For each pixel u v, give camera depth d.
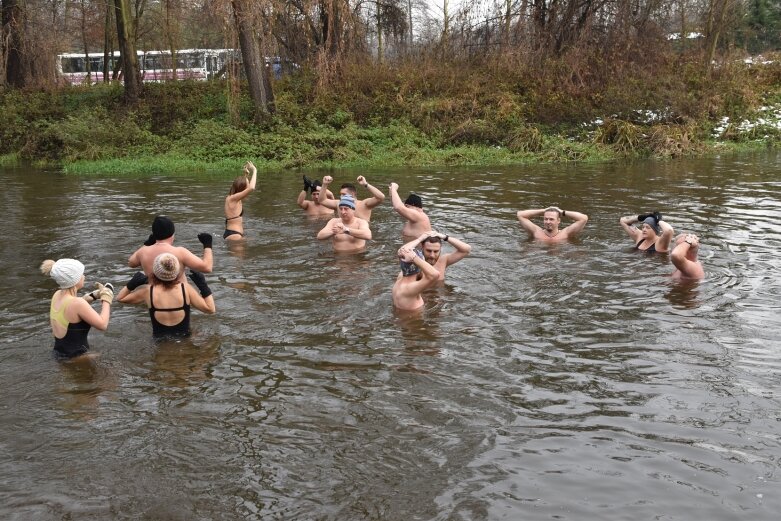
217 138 26.06
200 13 31.44
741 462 4.57
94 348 6.68
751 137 28.28
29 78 33.72
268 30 28.23
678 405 5.39
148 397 5.65
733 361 6.20
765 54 36.97
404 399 5.56
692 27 33.88
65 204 15.30
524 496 4.24
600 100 29.08
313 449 4.83
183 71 35.81
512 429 5.06
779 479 4.37
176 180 19.94
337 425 5.16
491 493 4.27
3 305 7.98
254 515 4.10
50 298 8.23
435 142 27.58
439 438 4.95
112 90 32.50
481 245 10.70
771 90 32.50
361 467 4.59
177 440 4.96
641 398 5.52
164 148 26.50
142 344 6.78
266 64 30.17
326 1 28.69
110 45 40.25
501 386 5.78
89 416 5.34
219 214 13.80
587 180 18.72
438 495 4.27
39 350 6.64
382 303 7.96
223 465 4.64
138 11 36.53
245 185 11.26
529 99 29.45
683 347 6.54
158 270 6.73
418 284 7.56
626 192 16.28
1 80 32.53
